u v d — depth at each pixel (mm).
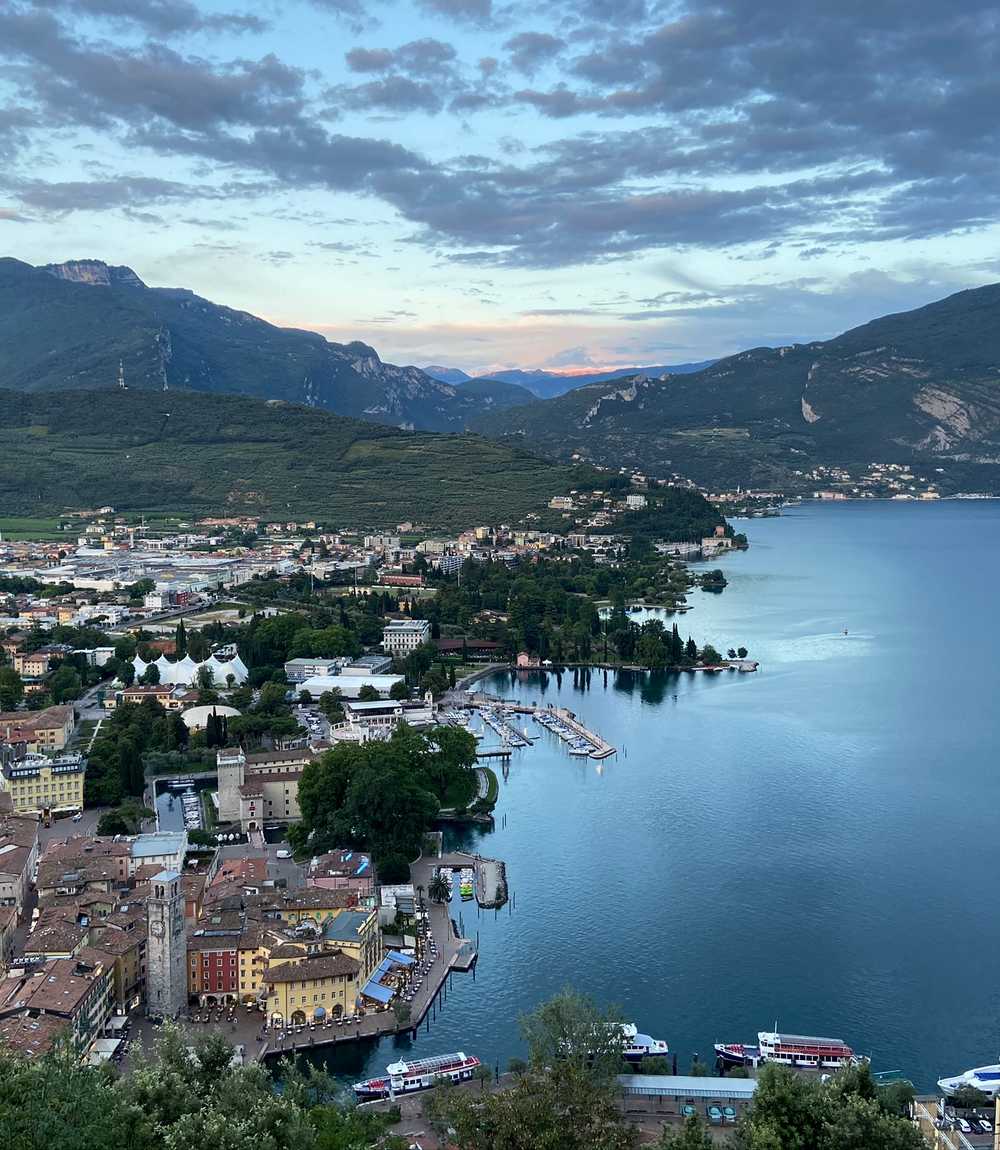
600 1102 195625
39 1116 152500
